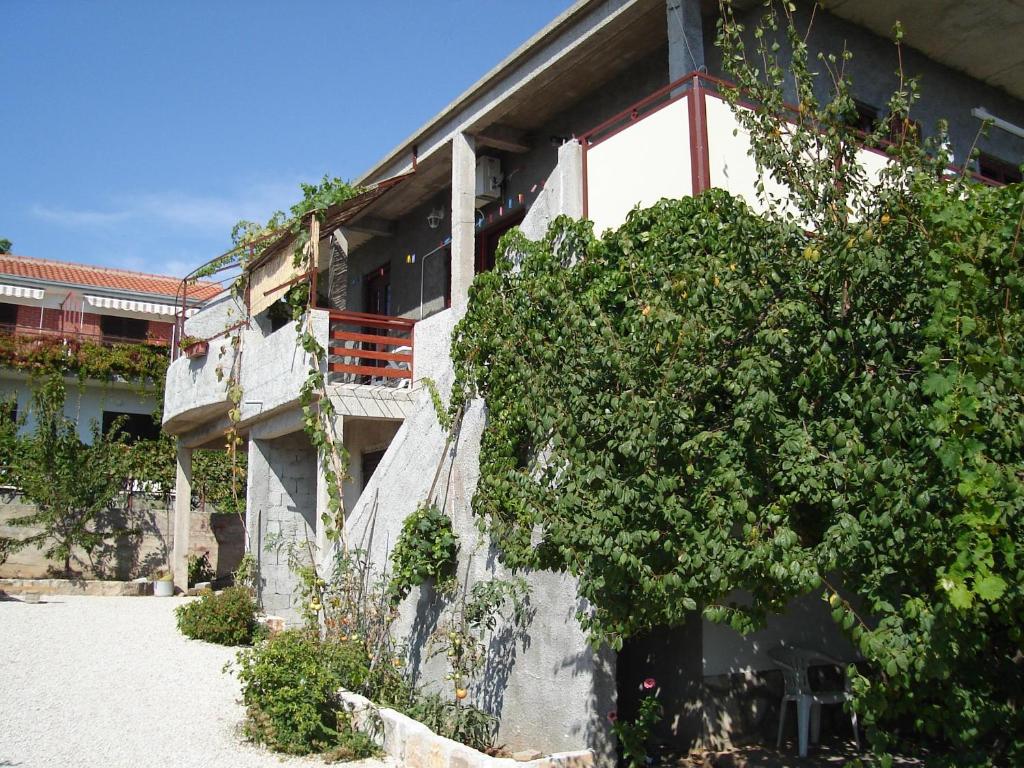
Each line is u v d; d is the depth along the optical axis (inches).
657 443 210.7
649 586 202.7
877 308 198.2
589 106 517.3
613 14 432.1
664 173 346.0
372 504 435.2
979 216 183.0
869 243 195.0
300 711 309.1
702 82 354.9
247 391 561.0
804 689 313.4
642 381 224.5
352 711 331.6
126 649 479.5
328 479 454.6
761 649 333.7
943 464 158.9
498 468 307.0
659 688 333.7
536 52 486.3
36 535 781.3
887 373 180.9
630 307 273.7
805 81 237.3
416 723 302.8
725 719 319.6
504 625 334.6
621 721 290.0
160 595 742.5
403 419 486.0
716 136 339.6
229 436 570.6
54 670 419.8
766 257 218.7
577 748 290.0
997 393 162.7
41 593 732.0
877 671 196.4
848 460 179.0
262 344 547.5
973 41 486.6
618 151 370.3
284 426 527.5
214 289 1282.0
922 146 227.0
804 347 201.8
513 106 519.2
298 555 559.2
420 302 667.4
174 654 469.4
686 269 239.6
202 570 842.8
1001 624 201.2
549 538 238.7
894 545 176.1
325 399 463.2
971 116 522.0
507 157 586.6
